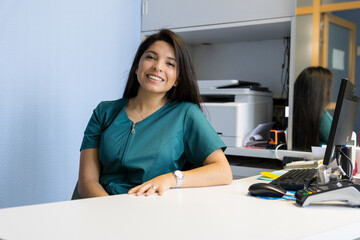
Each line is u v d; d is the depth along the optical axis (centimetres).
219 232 78
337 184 105
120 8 275
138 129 142
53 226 80
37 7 219
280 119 285
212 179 129
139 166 136
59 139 237
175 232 77
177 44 148
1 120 204
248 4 247
